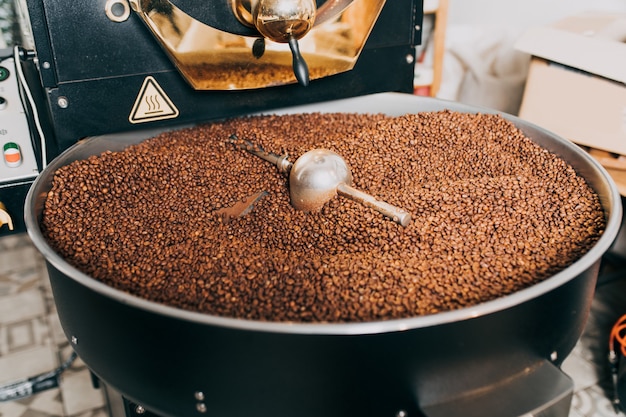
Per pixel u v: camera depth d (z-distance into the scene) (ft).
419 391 2.05
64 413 4.11
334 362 1.92
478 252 2.42
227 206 2.88
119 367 2.24
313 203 2.69
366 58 3.51
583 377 4.20
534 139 3.20
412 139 3.17
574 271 2.05
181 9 2.79
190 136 3.32
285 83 3.24
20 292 5.29
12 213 3.27
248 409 2.09
